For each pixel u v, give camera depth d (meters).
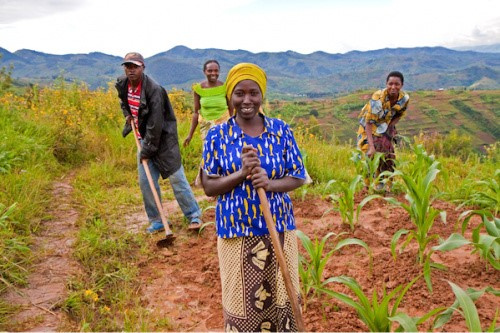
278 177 2.81
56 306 3.92
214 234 5.76
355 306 3.08
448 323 3.58
